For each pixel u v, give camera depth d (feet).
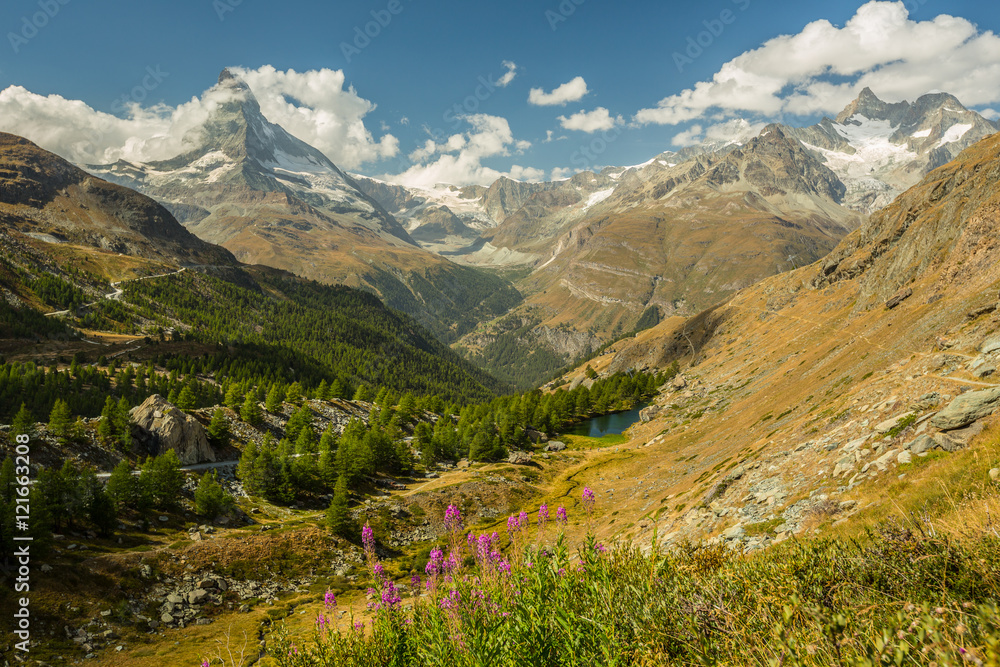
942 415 95.61
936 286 320.09
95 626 170.50
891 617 14.61
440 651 23.66
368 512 315.78
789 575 19.94
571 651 20.39
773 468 156.35
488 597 25.27
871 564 20.30
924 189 545.03
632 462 385.50
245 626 185.98
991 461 53.72
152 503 262.67
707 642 17.34
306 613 197.98
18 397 447.01
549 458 446.60
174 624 186.09
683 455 358.84
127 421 333.62
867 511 78.59
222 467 353.10
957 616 13.76
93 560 202.69
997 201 307.99
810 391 317.63
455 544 29.09
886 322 348.38
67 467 234.38
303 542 261.85
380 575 30.37
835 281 630.74
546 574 24.71
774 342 594.24
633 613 20.94
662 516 203.31
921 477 82.74
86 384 526.57
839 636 14.84
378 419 529.04
